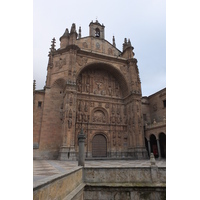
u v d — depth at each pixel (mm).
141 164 19672
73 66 34031
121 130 39375
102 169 13508
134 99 38344
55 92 34812
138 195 12688
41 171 10836
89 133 35875
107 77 42812
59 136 32625
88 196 12594
